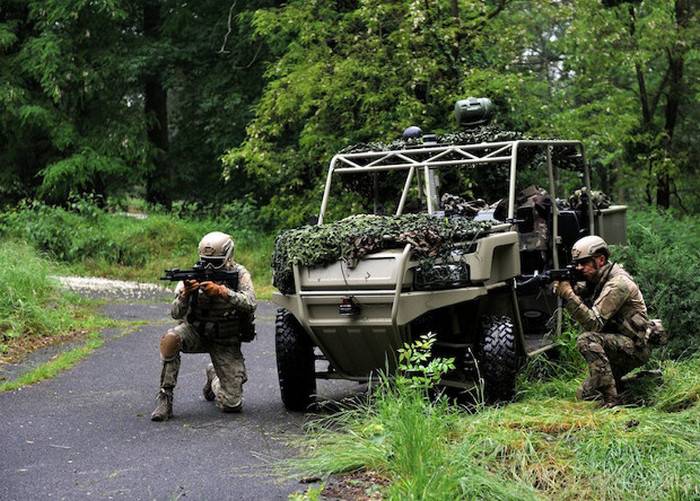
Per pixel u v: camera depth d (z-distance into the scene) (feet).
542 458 17.94
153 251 62.49
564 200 31.07
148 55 77.41
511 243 23.40
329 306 22.31
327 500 16.58
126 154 77.82
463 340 24.49
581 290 22.79
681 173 69.82
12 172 80.79
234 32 77.30
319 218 25.26
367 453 18.21
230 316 23.40
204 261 23.09
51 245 61.16
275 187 69.87
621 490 16.65
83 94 78.23
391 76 53.36
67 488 17.67
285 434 21.47
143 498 17.03
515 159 24.94
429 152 26.45
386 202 28.22
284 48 69.62
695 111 73.41
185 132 83.25
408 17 53.06
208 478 18.11
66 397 25.80
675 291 27.66
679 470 17.11
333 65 55.16
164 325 39.68
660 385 22.52
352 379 23.76
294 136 68.85
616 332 22.21
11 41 77.36
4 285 38.37
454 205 25.29
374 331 21.97
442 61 53.83
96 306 44.88
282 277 22.98
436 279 21.89
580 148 29.63
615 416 19.85
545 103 54.75
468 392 23.03
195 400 25.54
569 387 23.61
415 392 18.93
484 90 51.01
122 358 31.91
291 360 23.58
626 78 73.41
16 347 33.24
